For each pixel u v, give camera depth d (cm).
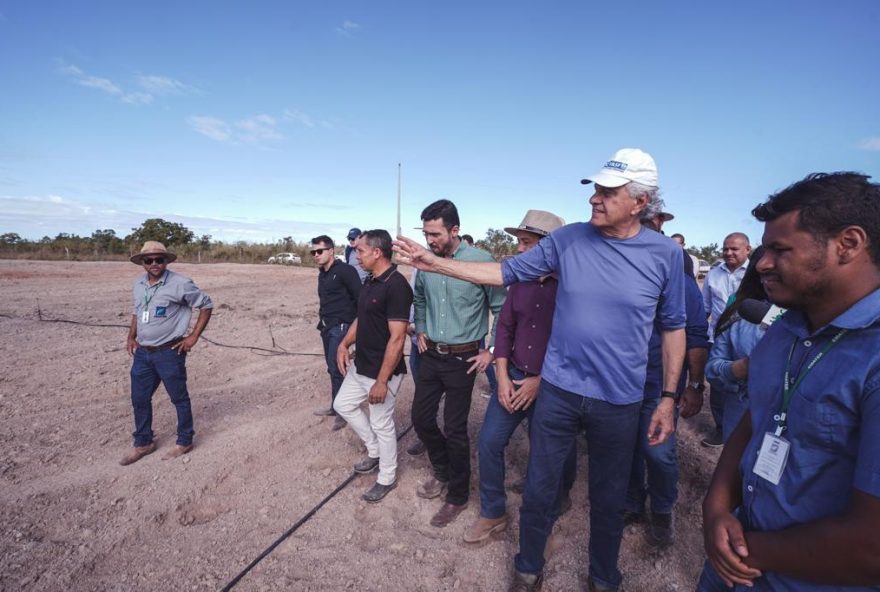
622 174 183
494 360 283
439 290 293
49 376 546
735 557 115
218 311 1032
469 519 306
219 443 398
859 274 101
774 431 117
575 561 267
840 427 100
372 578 256
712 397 386
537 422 220
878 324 98
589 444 219
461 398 296
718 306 475
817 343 109
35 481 333
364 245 300
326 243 425
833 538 95
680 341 208
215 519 304
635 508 298
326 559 270
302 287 1600
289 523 302
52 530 285
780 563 105
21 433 404
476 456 390
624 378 200
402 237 232
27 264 1791
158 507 311
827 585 103
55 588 243
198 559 268
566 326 206
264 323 926
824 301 106
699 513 311
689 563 267
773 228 108
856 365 98
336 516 309
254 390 538
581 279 202
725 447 143
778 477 112
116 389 514
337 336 430
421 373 307
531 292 255
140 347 362
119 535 283
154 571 258
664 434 205
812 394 106
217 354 679
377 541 286
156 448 386
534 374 257
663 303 203
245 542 283
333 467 370
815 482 105
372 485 345
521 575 238
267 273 2091
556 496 231
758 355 128
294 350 732
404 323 298
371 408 315
